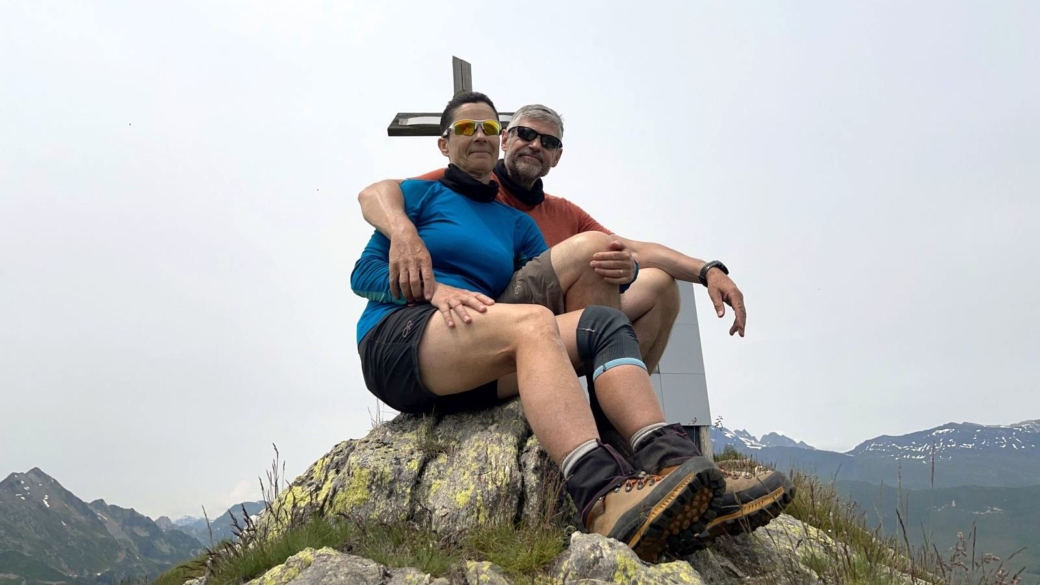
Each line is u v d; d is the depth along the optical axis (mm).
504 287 1805
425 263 1594
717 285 1808
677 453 1287
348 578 1225
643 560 1271
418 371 1583
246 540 1535
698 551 1464
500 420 1697
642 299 1788
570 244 1656
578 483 1321
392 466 1605
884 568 1563
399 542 1426
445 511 1489
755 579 1490
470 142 1881
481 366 1509
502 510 1459
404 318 1605
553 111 2248
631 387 1410
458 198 1871
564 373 1377
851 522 1921
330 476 1677
